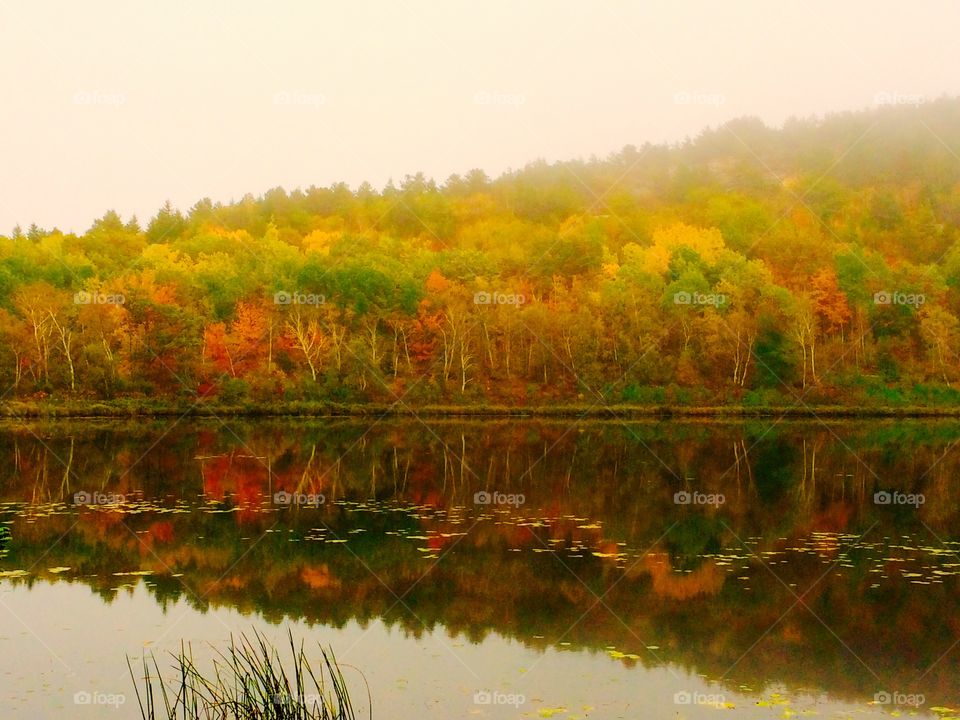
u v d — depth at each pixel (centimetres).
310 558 1387
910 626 1067
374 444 3116
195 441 3161
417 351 5225
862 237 7200
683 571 1328
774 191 8931
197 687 853
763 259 6244
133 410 4322
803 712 816
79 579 1262
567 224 7175
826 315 5716
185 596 1180
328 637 1019
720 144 11194
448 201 8012
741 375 5203
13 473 2312
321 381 4844
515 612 1116
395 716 796
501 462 2633
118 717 785
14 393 4441
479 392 4903
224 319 5447
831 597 1192
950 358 5303
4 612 1104
